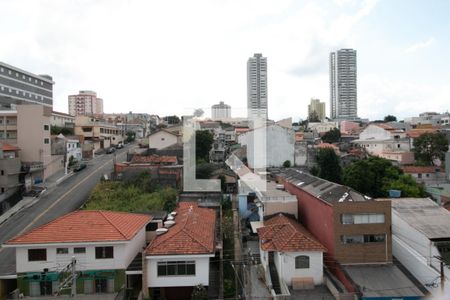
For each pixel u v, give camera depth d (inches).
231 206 1407.5
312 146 2517.2
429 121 4072.3
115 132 3277.6
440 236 888.9
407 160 2287.2
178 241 848.9
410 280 836.6
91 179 1895.9
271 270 938.7
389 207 921.5
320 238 1019.9
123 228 885.8
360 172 1577.3
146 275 813.2
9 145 1820.9
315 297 827.4
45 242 818.2
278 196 1227.2
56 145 2116.1
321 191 1109.1
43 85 3708.2
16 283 877.8
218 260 981.8
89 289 829.8
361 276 849.5
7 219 1358.3
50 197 1606.8
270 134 2230.6
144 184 1526.8
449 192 1588.3
